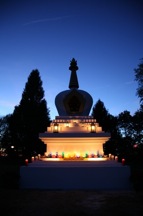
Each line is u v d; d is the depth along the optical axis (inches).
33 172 623.2
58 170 623.8
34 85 1855.3
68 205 401.1
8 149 1827.0
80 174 621.0
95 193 510.0
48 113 1879.9
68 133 735.1
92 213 350.6
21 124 1755.7
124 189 605.0
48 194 498.9
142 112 1804.9
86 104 895.7
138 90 1236.5
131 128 2036.2
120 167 627.8
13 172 627.5
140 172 628.1
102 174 621.9
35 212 359.3
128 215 339.0
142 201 420.5
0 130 2358.5
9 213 354.3
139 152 1871.3
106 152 2026.3
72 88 941.8
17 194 497.7
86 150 751.1
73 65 976.9
